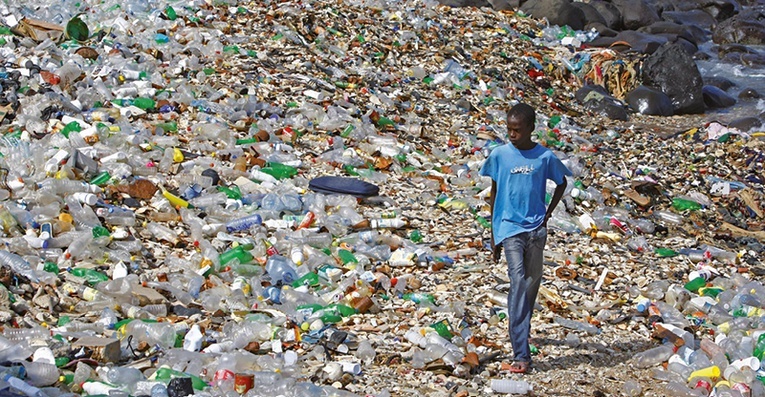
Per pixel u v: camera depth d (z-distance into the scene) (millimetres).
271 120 20797
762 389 11211
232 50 24672
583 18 38094
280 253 14719
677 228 19297
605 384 11570
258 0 29156
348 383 10922
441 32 31234
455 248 15984
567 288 14906
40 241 13391
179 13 26484
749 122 28281
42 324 11477
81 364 10188
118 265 13062
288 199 16453
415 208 17750
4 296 11734
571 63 32188
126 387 10078
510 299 11406
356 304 13055
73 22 22922
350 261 14609
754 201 21453
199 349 11250
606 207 19609
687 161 24031
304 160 19188
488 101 26547
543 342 12727
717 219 20391
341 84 24312
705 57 40406
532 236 11281
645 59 31844
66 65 20406
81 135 17344
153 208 15648
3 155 16062
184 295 12797
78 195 14898
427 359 11664
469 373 11445
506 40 32469
